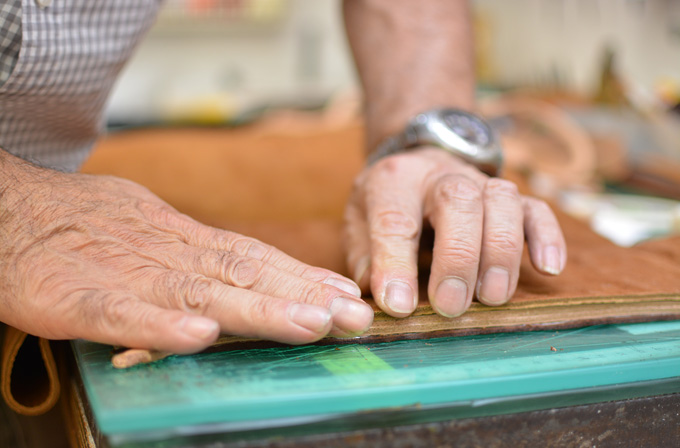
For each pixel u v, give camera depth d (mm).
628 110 1160
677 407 358
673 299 443
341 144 1090
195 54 2025
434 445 313
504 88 1587
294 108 1580
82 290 335
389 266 405
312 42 2078
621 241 742
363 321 343
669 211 824
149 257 368
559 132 1012
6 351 371
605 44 1514
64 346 425
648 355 366
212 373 323
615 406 344
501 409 321
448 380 318
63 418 574
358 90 1405
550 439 335
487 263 405
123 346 334
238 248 392
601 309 428
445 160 511
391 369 335
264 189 825
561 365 346
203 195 786
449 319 397
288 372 326
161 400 284
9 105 533
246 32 2025
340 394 296
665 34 1528
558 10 1709
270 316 324
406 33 689
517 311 411
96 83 586
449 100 645
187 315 314
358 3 727
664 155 1019
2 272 350
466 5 750
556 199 878
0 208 374
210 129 1452
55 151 661
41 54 498
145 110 1739
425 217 454
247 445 285
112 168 892
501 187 437
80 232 374
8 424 575
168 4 1855
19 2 466
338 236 585
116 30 563
